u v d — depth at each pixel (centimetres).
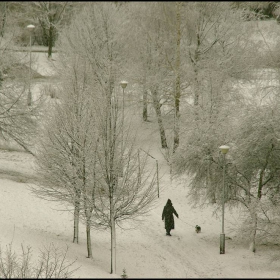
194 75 15562
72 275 7881
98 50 15962
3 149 15062
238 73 15962
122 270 9144
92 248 10044
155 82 15638
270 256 9756
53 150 9394
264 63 15138
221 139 11012
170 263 9650
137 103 16200
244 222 10144
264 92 12950
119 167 9050
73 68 9988
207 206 11456
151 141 16362
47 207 11488
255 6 15988
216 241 10812
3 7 15388
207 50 16050
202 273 9194
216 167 10944
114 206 9181
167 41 16088
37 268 7162
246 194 10681
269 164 10575
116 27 16462
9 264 7069
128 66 15950
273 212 10038
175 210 11194
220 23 15912
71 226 10900
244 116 10725
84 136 9100
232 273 9144
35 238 9531
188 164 11381
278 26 14500
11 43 13612
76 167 9144
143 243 10538
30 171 13500
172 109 15725
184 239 10819
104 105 9106
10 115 12812
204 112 12169
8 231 9519
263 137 10350
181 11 15900
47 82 16075
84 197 9081
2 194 11581
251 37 15962
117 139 9238
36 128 12838
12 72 13288
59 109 9531
